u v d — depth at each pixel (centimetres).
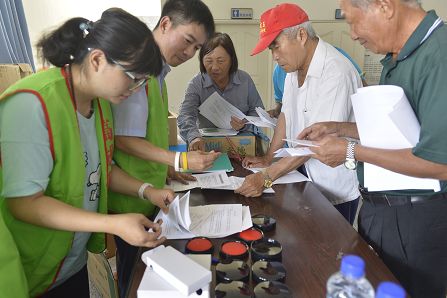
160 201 113
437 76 88
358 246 99
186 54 128
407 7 96
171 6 119
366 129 99
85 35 85
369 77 374
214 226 108
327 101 141
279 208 124
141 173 129
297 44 145
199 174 155
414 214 107
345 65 143
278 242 97
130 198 126
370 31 99
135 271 89
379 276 86
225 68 212
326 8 349
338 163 106
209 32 125
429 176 90
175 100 367
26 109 79
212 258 92
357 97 100
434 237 107
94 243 115
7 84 245
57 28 88
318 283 84
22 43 299
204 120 215
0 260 76
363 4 96
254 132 200
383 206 112
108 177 112
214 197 134
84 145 97
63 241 95
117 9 85
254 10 348
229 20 347
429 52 92
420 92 95
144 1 331
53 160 85
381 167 99
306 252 96
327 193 155
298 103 156
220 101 207
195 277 73
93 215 85
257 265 87
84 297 119
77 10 322
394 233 111
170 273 74
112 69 83
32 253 92
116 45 79
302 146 119
